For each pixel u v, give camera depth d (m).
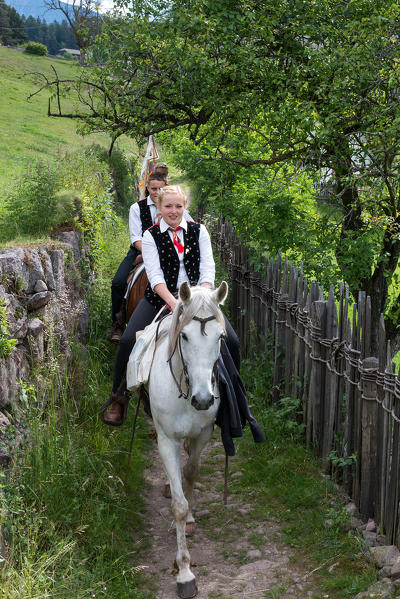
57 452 4.50
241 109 6.88
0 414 4.01
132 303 6.17
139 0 6.61
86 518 4.24
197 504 5.03
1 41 102.81
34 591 3.27
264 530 4.57
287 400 5.84
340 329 4.98
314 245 7.33
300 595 3.74
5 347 4.09
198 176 10.20
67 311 6.08
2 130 21.11
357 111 6.89
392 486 3.95
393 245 7.71
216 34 6.53
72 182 8.67
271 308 6.81
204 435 4.09
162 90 6.76
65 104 32.72
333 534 4.29
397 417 3.89
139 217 6.61
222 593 3.84
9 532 3.63
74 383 5.88
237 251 8.68
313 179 7.40
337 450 5.06
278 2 6.71
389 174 6.58
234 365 4.31
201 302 3.44
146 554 4.33
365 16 6.96
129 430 6.12
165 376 3.87
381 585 3.53
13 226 6.80
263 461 5.51
